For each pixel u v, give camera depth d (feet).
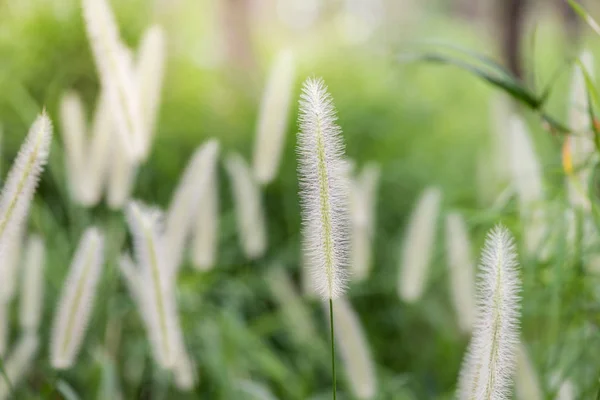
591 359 2.55
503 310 1.84
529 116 4.47
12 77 4.33
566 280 2.46
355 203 2.99
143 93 2.57
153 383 3.03
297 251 3.84
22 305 2.72
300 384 3.15
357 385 2.48
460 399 1.96
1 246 2.04
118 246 2.76
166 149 4.42
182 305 2.98
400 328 3.59
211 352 2.96
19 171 2.02
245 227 3.10
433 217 2.85
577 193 2.43
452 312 3.54
